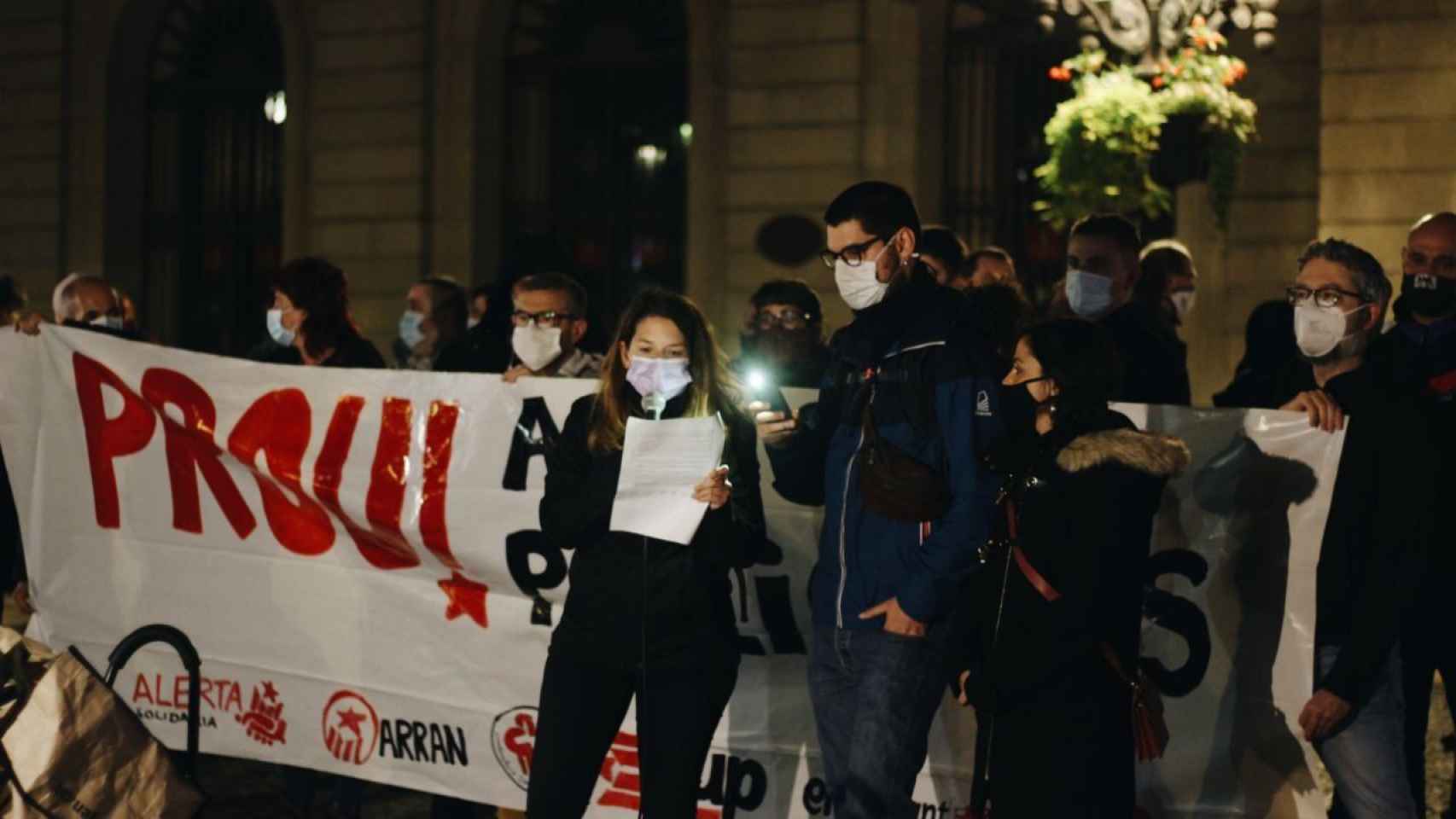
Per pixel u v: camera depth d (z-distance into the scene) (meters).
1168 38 9.62
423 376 5.22
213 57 17.00
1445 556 4.57
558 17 15.40
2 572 6.30
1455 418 4.62
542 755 4.03
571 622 4.07
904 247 4.08
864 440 4.06
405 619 5.21
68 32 16.88
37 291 17.05
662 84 15.10
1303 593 4.47
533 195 15.48
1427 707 4.61
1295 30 12.09
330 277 5.98
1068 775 3.66
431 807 5.55
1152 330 5.74
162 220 17.14
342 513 5.27
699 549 4.02
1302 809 4.48
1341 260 4.31
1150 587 4.56
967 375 3.96
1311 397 4.39
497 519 5.09
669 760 3.96
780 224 13.80
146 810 3.65
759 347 5.93
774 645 4.89
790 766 4.87
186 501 5.51
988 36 13.45
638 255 15.27
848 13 13.50
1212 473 4.52
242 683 5.42
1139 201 9.95
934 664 3.99
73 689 3.64
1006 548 3.80
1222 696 4.53
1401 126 11.43
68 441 5.67
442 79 15.14
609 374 4.14
